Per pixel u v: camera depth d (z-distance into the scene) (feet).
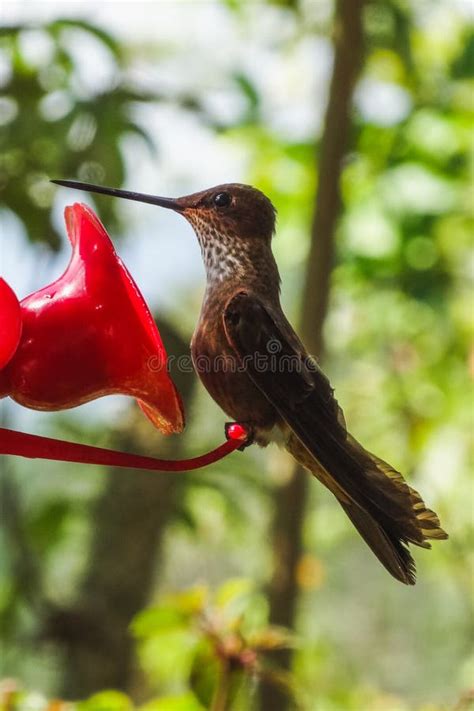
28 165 30.48
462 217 43.01
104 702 23.27
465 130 42.75
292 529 33.81
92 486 39.86
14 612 35.70
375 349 46.11
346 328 45.39
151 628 23.99
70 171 29.99
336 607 53.88
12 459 37.04
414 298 43.47
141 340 18.58
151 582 36.78
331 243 34.91
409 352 45.47
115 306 18.57
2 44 30.76
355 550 54.60
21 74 30.73
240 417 21.06
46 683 37.76
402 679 52.65
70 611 35.45
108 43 30.73
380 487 19.26
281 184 44.16
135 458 18.10
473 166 42.75
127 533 36.42
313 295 34.76
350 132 35.24
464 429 45.11
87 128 29.58
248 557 47.57
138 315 18.61
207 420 40.34
